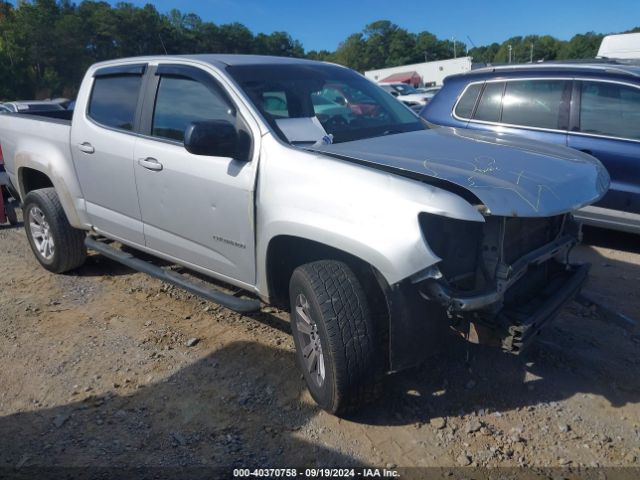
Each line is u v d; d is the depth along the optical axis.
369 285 3.08
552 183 2.94
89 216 4.83
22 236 6.80
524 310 2.92
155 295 4.88
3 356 3.93
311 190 3.03
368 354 2.94
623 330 4.07
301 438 3.03
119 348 3.99
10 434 3.12
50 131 5.04
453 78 6.63
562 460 2.86
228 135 3.33
